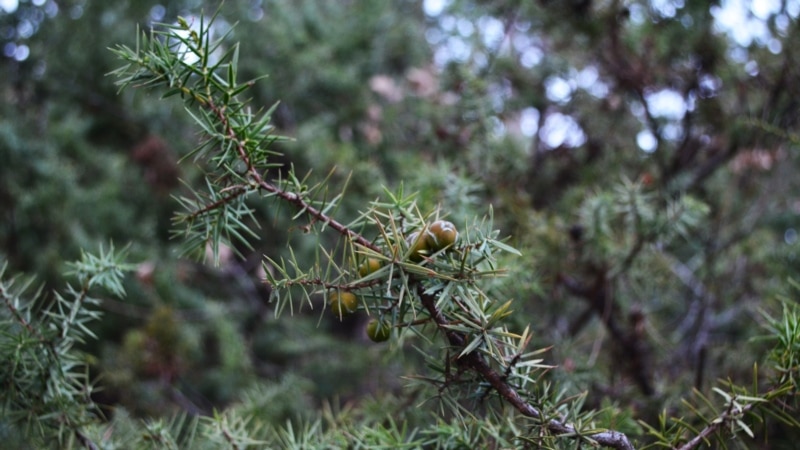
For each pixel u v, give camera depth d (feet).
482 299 1.55
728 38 3.28
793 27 3.01
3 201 3.53
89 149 4.10
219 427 1.91
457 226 2.28
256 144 1.58
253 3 4.46
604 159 3.51
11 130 3.52
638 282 2.72
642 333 2.71
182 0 4.24
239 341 3.67
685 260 3.86
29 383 1.81
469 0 3.99
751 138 3.17
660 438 1.59
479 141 2.90
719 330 3.51
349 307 1.50
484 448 1.74
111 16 4.20
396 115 4.16
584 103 3.69
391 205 1.60
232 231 1.61
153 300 3.58
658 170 3.30
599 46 3.47
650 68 3.36
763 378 2.38
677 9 3.22
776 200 3.97
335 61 4.39
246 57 4.15
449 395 1.56
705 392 2.33
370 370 3.65
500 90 3.69
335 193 3.27
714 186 3.68
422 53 4.74
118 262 1.88
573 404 1.59
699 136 3.34
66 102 4.22
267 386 3.19
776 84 3.08
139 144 4.12
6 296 1.81
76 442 1.91
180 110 3.90
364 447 1.83
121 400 3.17
